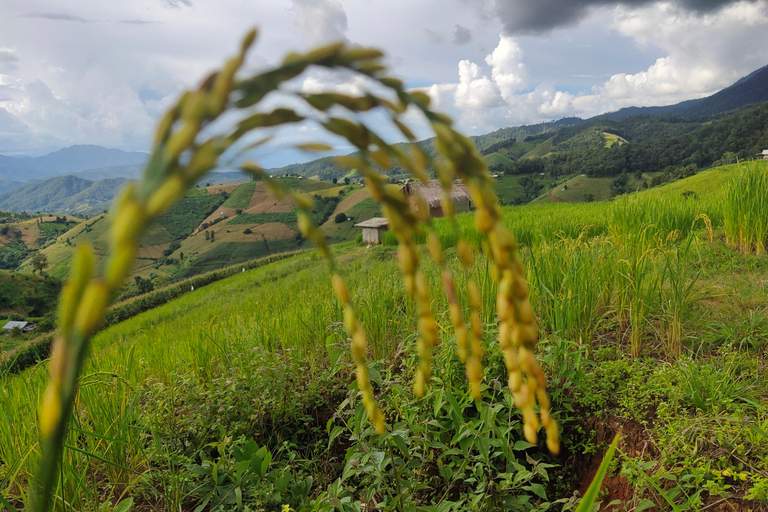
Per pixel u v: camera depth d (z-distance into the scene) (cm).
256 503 311
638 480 280
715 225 932
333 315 573
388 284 689
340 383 472
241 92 36
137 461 362
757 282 562
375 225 3322
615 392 393
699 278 600
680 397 346
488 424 304
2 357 409
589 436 372
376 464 285
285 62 37
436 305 547
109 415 357
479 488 293
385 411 385
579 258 546
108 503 289
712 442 292
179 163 32
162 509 339
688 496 265
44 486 38
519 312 48
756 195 695
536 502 355
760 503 253
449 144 43
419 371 52
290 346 573
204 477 358
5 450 323
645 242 694
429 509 273
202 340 581
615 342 489
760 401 335
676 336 436
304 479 358
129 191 32
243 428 405
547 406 51
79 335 33
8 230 15900
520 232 1377
